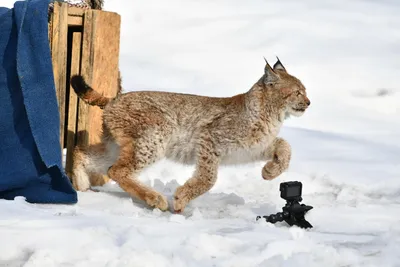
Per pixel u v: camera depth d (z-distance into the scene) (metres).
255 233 6.75
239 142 8.26
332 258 6.08
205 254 6.08
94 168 8.77
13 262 5.80
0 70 8.06
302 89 8.50
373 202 8.88
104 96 8.91
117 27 9.07
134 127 8.23
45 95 7.95
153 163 8.33
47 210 7.33
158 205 8.02
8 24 8.10
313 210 8.05
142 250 5.91
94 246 6.00
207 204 8.45
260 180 9.99
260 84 8.34
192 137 8.37
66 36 8.73
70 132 8.88
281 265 5.80
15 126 8.02
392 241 6.65
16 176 7.93
